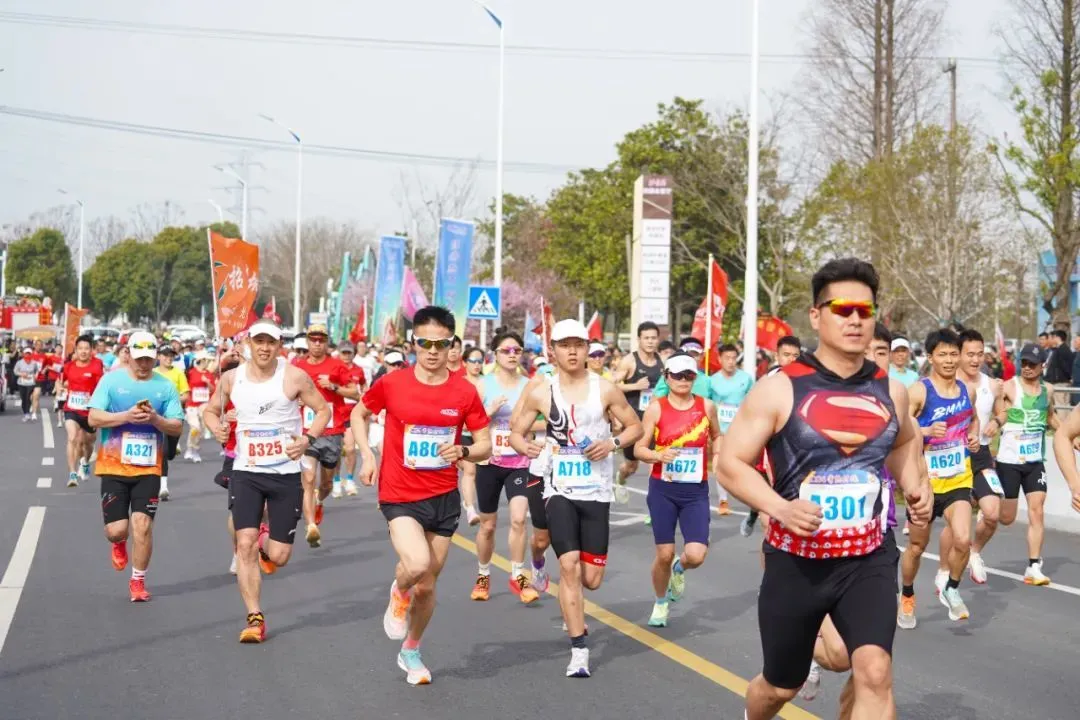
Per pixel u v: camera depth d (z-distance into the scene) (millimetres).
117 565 10008
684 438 9023
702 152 48250
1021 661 8094
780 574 4941
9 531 13633
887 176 32875
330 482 13836
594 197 58469
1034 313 54438
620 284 53812
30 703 6875
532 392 8062
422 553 7117
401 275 33688
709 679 7527
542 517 9672
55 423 32688
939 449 9297
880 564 4898
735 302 51156
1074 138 25875
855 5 38719
